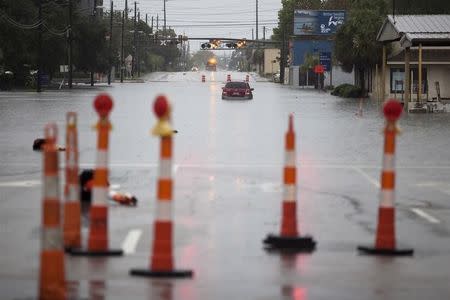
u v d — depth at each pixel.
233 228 28.59
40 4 172.12
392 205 24.59
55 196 18.58
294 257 24.05
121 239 26.19
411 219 31.05
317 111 114.06
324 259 23.78
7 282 20.88
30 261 23.25
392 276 21.84
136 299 19.30
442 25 120.38
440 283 21.12
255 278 21.47
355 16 169.00
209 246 25.53
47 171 18.55
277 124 86.44
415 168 48.09
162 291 20.02
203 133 73.81
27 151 56.16
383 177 24.64
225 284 20.80
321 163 50.19
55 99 139.88
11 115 95.69
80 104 122.50
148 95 166.00
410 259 23.91
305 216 31.34
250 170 46.06
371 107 127.00
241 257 23.98
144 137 68.19
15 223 29.27
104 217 23.81
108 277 21.28
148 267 22.12
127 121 88.81
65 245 24.12
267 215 31.28
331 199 35.72
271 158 52.62
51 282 18.52
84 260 23.16
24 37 183.75
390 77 152.38
